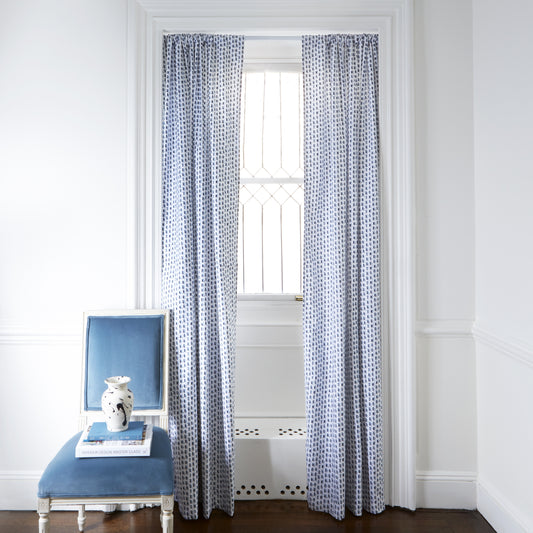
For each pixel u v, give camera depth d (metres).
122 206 2.33
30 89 2.32
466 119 2.35
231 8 2.34
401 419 2.34
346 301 2.36
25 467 2.34
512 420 2.03
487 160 2.22
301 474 2.43
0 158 2.32
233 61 2.39
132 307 2.33
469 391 2.36
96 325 2.19
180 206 2.31
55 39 2.32
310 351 2.36
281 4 2.34
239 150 2.40
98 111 2.32
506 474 2.08
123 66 2.33
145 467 1.84
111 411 1.93
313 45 2.38
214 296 2.37
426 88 2.35
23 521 2.23
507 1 2.03
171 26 2.35
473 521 2.24
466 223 2.35
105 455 1.87
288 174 2.74
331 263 2.33
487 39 2.21
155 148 2.35
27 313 2.33
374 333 2.31
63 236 2.33
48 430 2.34
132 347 2.17
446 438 2.36
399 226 2.34
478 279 2.32
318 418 2.36
